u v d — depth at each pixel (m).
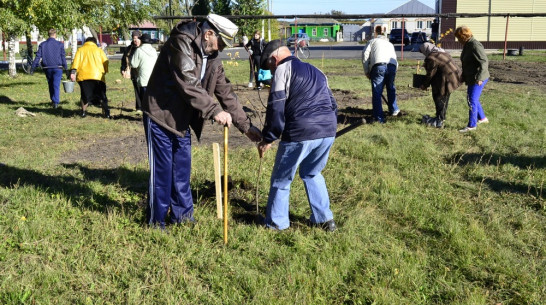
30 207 5.07
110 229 4.51
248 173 6.29
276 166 4.50
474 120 8.41
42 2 17.00
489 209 5.08
